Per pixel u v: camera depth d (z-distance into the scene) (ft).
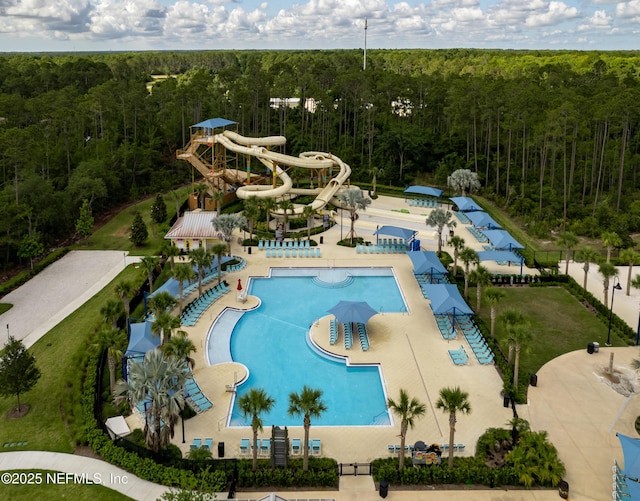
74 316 194.08
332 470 115.65
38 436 129.18
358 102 443.32
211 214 274.57
